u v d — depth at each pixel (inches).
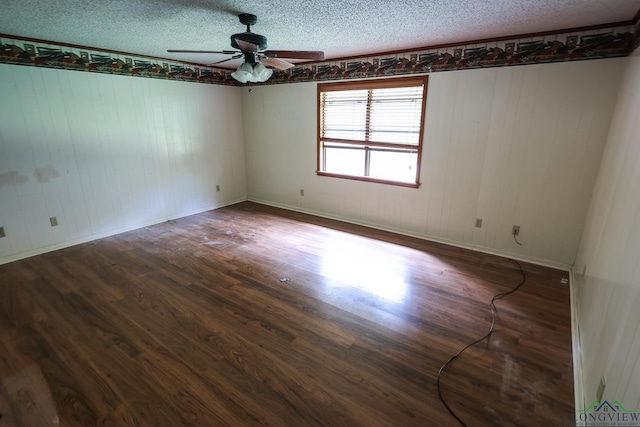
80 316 99.7
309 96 187.8
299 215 205.0
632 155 70.6
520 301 108.3
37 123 137.6
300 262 137.9
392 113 161.8
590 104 114.2
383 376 77.5
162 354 84.1
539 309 103.8
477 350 85.8
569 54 114.4
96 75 151.9
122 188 170.6
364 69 163.2
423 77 146.3
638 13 94.5
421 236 166.2
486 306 105.5
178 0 88.4
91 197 159.3
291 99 196.4
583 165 119.5
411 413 67.8
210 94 202.7
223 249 151.1
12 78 128.7
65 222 152.2
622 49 105.6
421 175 158.4
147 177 180.4
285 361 82.1
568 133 120.0
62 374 77.5
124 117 165.0
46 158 142.4
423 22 107.0
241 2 89.7
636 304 48.4
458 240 155.3
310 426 65.1
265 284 119.5
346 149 185.3
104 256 142.9
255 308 104.5
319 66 179.2
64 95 143.3
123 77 161.5
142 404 69.6
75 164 151.6
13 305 105.3
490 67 130.0
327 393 72.7
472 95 136.4
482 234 147.9
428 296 111.6
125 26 113.1
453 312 102.3
